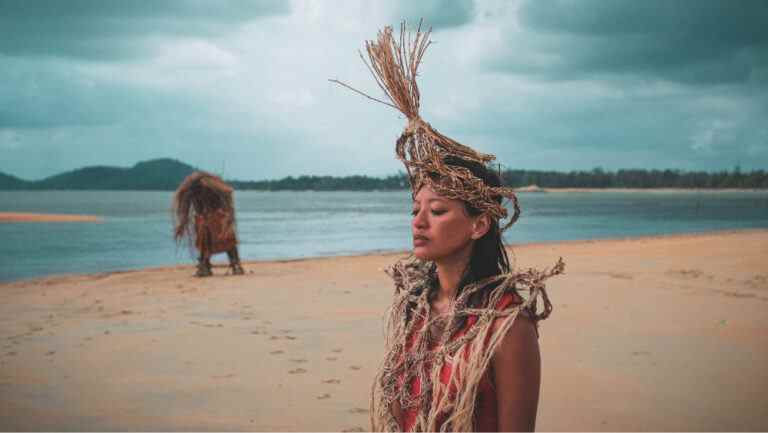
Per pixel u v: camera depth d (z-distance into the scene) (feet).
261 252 72.90
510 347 4.60
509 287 4.80
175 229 44.21
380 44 5.32
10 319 27.86
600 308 27.55
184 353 20.83
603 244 69.36
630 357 19.27
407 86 5.22
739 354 19.61
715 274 39.01
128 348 21.74
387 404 5.13
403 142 5.27
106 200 517.14
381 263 51.80
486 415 4.68
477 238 4.97
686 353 19.70
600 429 13.48
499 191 4.90
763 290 32.68
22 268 56.80
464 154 5.09
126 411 15.16
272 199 574.97
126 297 34.37
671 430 13.26
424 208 4.99
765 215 191.11
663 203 359.46
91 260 64.08
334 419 14.34
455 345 4.70
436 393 4.70
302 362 19.34
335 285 37.40
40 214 200.44
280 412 14.88
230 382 17.40
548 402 15.28
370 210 253.65
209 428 13.96
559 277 38.24
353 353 20.39
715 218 171.12
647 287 33.94
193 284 39.50
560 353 19.79
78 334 24.35
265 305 30.27
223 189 44.50
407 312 5.35
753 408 14.67
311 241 90.02
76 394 16.58
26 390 16.98
